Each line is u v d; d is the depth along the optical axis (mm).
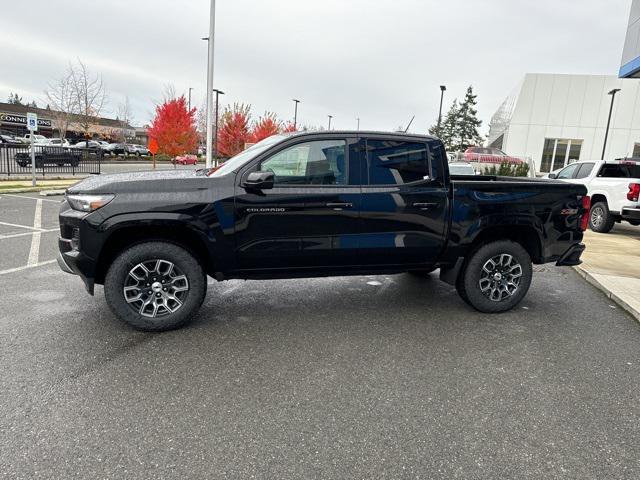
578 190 4984
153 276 4070
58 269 6039
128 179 4055
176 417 2789
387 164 4449
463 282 4844
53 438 2539
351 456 2477
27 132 59719
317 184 4293
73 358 3523
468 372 3504
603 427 2826
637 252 8672
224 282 5844
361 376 3391
